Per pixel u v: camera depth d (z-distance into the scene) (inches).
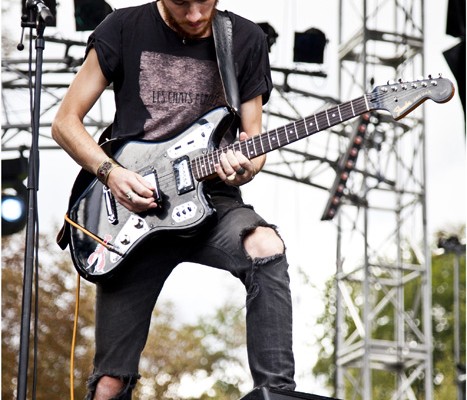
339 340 448.5
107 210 141.5
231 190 140.9
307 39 413.4
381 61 438.9
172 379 697.6
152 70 141.6
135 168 140.3
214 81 142.3
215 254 135.3
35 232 139.1
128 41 141.8
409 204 446.9
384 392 794.8
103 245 140.2
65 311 550.9
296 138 132.2
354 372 692.1
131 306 140.5
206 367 808.3
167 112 141.4
